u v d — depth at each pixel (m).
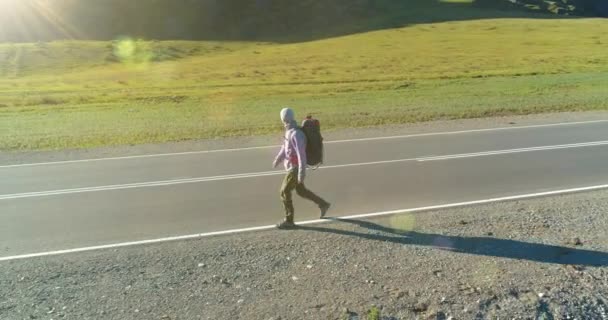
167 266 6.91
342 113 22.56
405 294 6.08
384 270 6.70
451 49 65.50
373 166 12.39
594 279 6.44
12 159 14.45
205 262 7.02
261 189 10.62
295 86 35.69
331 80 39.16
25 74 60.84
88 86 40.56
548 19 108.06
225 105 26.73
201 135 18.03
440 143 15.16
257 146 15.70
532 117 20.05
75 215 9.16
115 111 25.16
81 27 115.50
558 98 25.38
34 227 8.57
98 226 8.54
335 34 104.81
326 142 15.81
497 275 6.53
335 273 6.64
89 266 6.95
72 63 70.06
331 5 132.88
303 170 7.95
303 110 24.03
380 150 14.34
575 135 15.91
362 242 7.64
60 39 107.12
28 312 5.79
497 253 7.17
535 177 11.09
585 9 159.25
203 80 43.44
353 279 6.47
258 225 8.45
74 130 19.64
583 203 9.24
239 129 19.20
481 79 36.38
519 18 111.75
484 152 13.73
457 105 23.92
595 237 7.69
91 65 69.44
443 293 6.09
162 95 31.95
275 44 95.38
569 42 68.38
